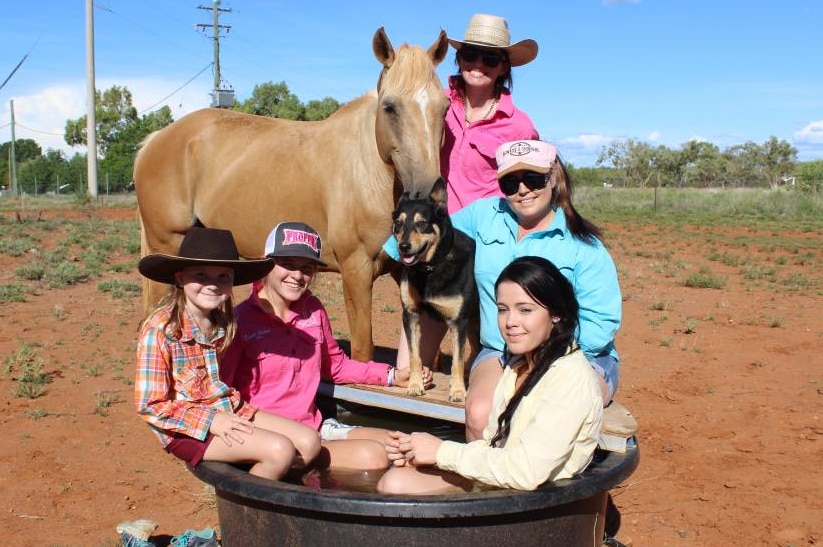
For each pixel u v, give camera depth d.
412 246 4.17
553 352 3.23
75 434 6.35
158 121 86.81
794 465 6.02
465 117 5.35
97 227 23.81
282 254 4.06
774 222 33.94
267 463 3.61
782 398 7.70
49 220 25.55
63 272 14.07
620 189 54.09
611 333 4.20
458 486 3.56
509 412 3.32
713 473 5.88
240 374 4.23
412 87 4.79
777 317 11.58
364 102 5.60
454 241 4.41
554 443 3.11
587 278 4.15
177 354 3.72
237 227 6.32
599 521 3.61
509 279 3.24
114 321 10.55
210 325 3.85
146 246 7.46
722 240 24.72
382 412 5.19
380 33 5.01
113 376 7.92
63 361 8.45
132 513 5.06
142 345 3.66
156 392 3.64
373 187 5.32
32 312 10.99
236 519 3.48
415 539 3.09
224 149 6.40
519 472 3.13
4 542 4.62
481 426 3.93
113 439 6.29
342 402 5.25
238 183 6.21
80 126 97.00
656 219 34.94
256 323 4.18
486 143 5.22
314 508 3.08
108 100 97.88
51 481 5.48
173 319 3.68
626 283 15.09
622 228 29.70
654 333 10.64
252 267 3.88
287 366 4.24
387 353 6.46
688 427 6.89
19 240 18.72
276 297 4.22
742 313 12.13
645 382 8.27
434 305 4.43
